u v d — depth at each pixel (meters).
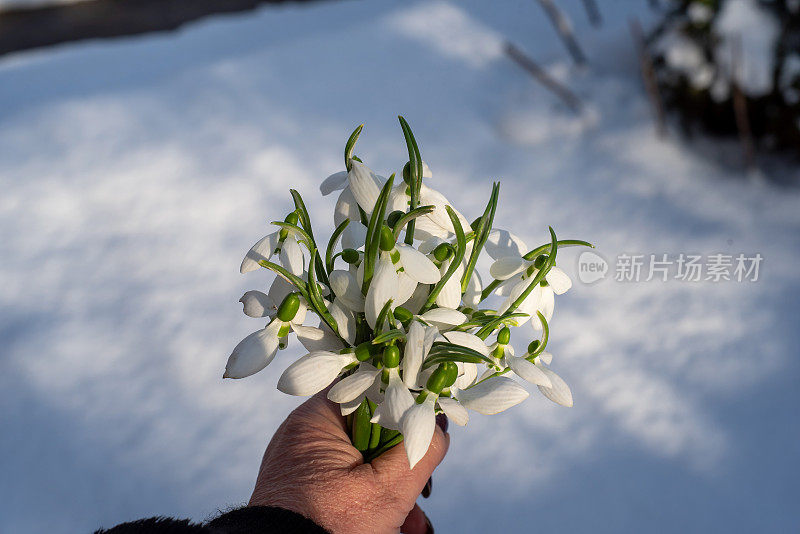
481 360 0.29
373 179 0.31
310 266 0.30
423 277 0.30
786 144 1.10
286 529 0.30
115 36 1.96
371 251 0.29
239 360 0.30
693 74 1.10
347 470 0.33
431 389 0.28
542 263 0.31
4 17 2.12
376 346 0.30
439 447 0.35
